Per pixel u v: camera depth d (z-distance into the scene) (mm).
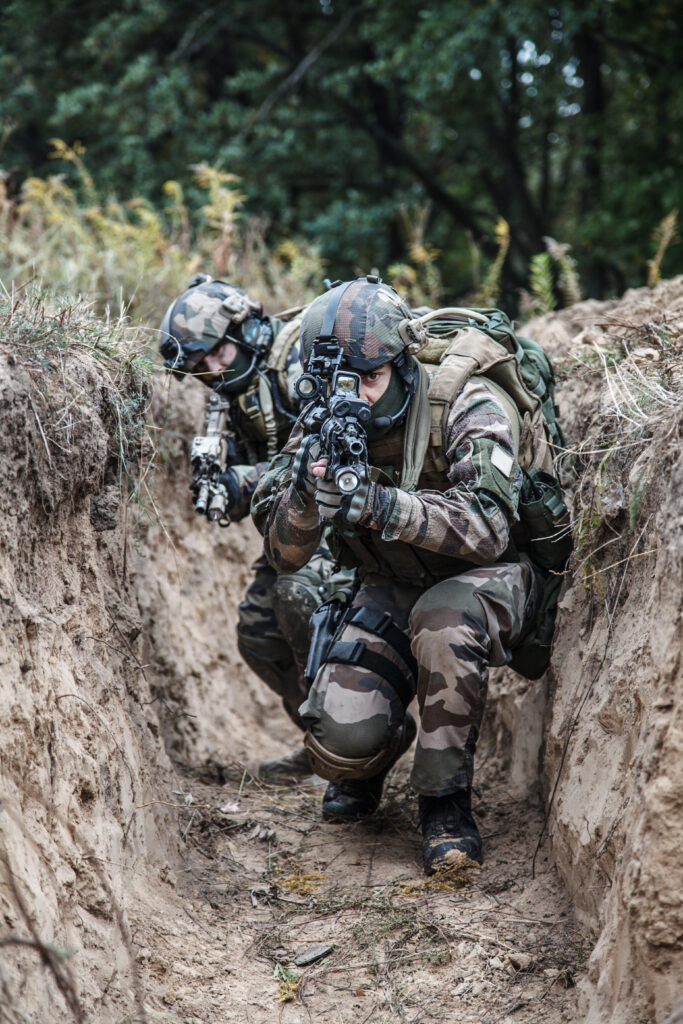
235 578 16250
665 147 36312
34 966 6141
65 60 39625
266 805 11281
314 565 11742
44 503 7996
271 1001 7293
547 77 38625
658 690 6625
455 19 33219
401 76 36250
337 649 9688
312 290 23469
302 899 8945
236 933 8250
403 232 41875
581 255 39188
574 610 9602
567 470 10656
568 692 9227
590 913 7809
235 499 10727
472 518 8297
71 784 7441
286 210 38094
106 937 7141
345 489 7996
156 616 12945
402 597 9883
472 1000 7207
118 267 17766
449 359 9070
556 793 8961
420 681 9031
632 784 7074
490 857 9352
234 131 38062
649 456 8227
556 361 12711
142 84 36562
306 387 8414
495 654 9133
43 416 8070
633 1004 6305
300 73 38219
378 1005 7227
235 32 41094
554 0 32594
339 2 42875
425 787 8961
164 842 8906
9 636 7008
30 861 6527
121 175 36781
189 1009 7027
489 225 45094
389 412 8711
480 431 8641
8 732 6648
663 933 6227
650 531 7938
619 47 35625
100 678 8406
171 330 10734
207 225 25969
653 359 9984
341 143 40812
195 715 13016
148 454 10234
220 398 10859
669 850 6270
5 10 38906
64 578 8328
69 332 9234
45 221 20438
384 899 8750
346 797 10633
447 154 44844
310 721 9648
